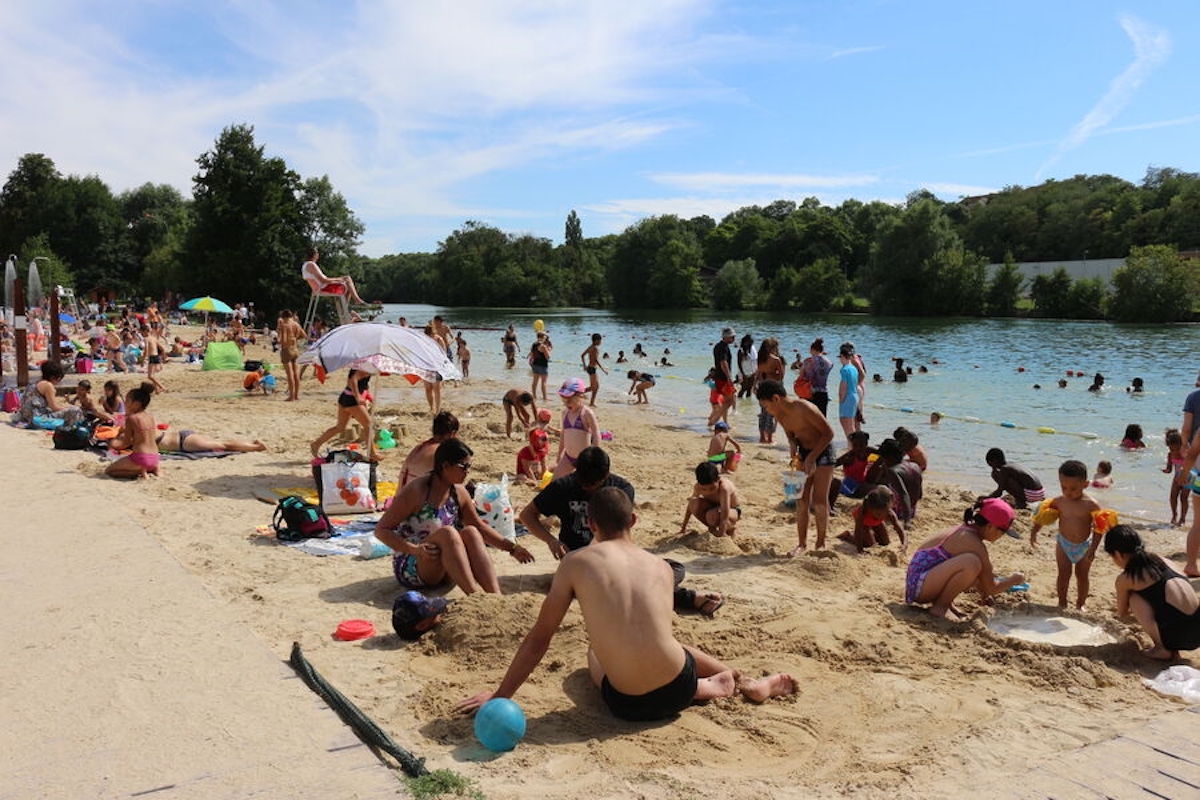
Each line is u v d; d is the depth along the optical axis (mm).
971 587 7156
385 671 5305
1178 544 9414
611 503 4816
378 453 13555
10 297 19531
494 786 3908
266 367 22750
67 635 5500
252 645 5383
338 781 3748
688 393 24219
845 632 6047
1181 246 92812
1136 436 15359
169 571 6871
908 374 27484
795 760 4270
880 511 8336
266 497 10102
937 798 3877
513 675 4613
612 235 177250
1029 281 89125
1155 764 4195
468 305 132750
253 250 60906
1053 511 6934
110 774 3773
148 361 21094
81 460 11633
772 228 129500
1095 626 6309
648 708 4582
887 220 85625
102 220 90562
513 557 7527
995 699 5016
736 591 7047
